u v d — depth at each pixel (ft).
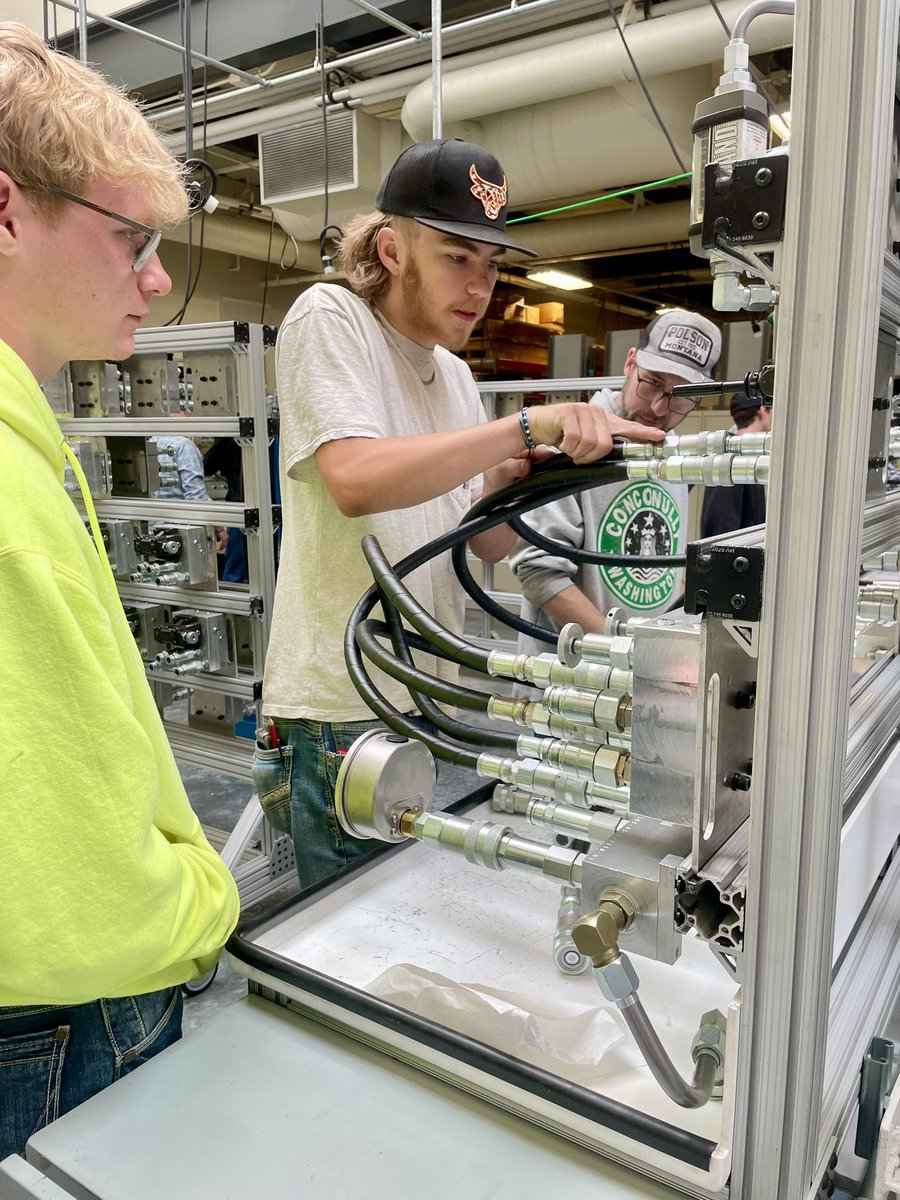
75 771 2.01
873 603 2.98
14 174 2.11
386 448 3.37
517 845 2.42
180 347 7.39
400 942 2.93
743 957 1.71
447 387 4.51
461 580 3.64
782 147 1.75
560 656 2.33
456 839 2.55
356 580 4.11
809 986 1.67
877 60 1.34
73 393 8.30
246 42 9.17
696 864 1.80
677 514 5.82
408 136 10.58
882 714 2.55
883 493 2.20
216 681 8.05
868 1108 1.97
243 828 7.59
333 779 4.26
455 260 3.80
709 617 1.68
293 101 10.12
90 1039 2.65
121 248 2.39
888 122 1.44
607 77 8.18
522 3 8.04
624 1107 1.97
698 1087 1.97
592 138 9.61
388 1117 2.16
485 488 4.02
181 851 2.61
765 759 1.62
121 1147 2.07
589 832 2.28
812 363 1.47
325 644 4.18
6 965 2.04
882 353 2.01
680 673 1.87
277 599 4.44
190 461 9.41
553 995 2.64
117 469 8.38
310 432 3.66
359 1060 2.37
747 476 2.30
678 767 1.91
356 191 10.47
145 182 2.33
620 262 18.37
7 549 1.94
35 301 2.32
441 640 2.70
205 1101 2.21
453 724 2.65
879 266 1.47
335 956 2.84
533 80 8.41
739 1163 1.80
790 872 1.63
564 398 10.20
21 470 2.05
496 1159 2.04
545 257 14.83
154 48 9.91
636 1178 1.98
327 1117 2.16
